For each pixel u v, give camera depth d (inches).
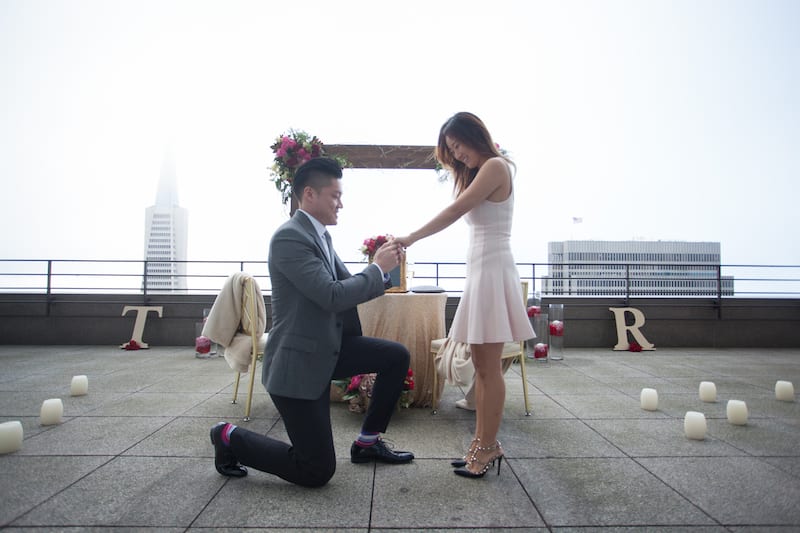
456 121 73.7
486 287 70.4
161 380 151.6
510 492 67.2
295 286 66.2
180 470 75.0
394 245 73.3
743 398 130.3
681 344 242.7
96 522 57.1
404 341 119.7
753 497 65.4
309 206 73.6
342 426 103.2
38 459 79.7
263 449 68.3
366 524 57.3
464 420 108.6
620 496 65.8
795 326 243.9
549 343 210.4
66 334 235.8
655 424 103.8
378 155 170.2
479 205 71.5
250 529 55.8
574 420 107.2
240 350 112.0
